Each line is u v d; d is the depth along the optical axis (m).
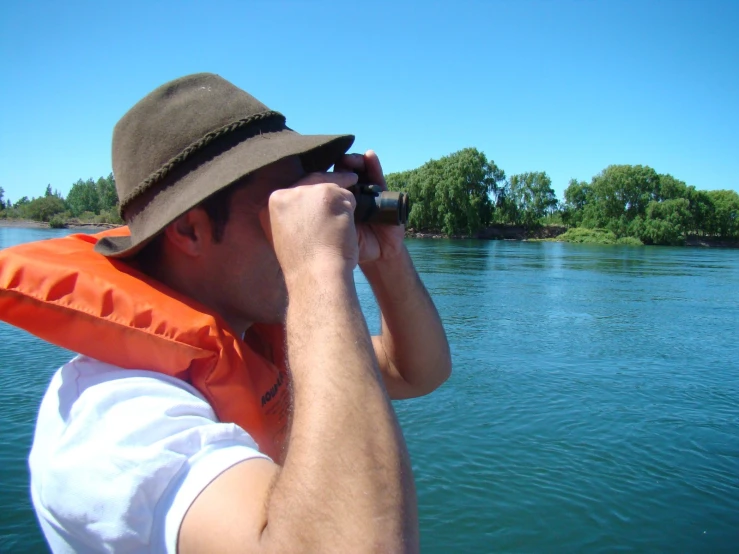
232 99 1.31
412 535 0.87
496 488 5.14
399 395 1.90
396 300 1.78
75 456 0.99
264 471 0.97
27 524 4.30
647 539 4.50
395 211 1.59
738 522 4.72
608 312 14.33
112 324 1.14
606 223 81.94
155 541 0.94
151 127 1.26
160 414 1.01
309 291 1.01
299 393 0.94
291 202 1.09
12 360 8.15
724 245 78.50
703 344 10.78
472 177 74.50
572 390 7.77
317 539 0.83
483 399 7.31
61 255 1.26
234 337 1.30
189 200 1.19
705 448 6.03
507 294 17.48
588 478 5.34
